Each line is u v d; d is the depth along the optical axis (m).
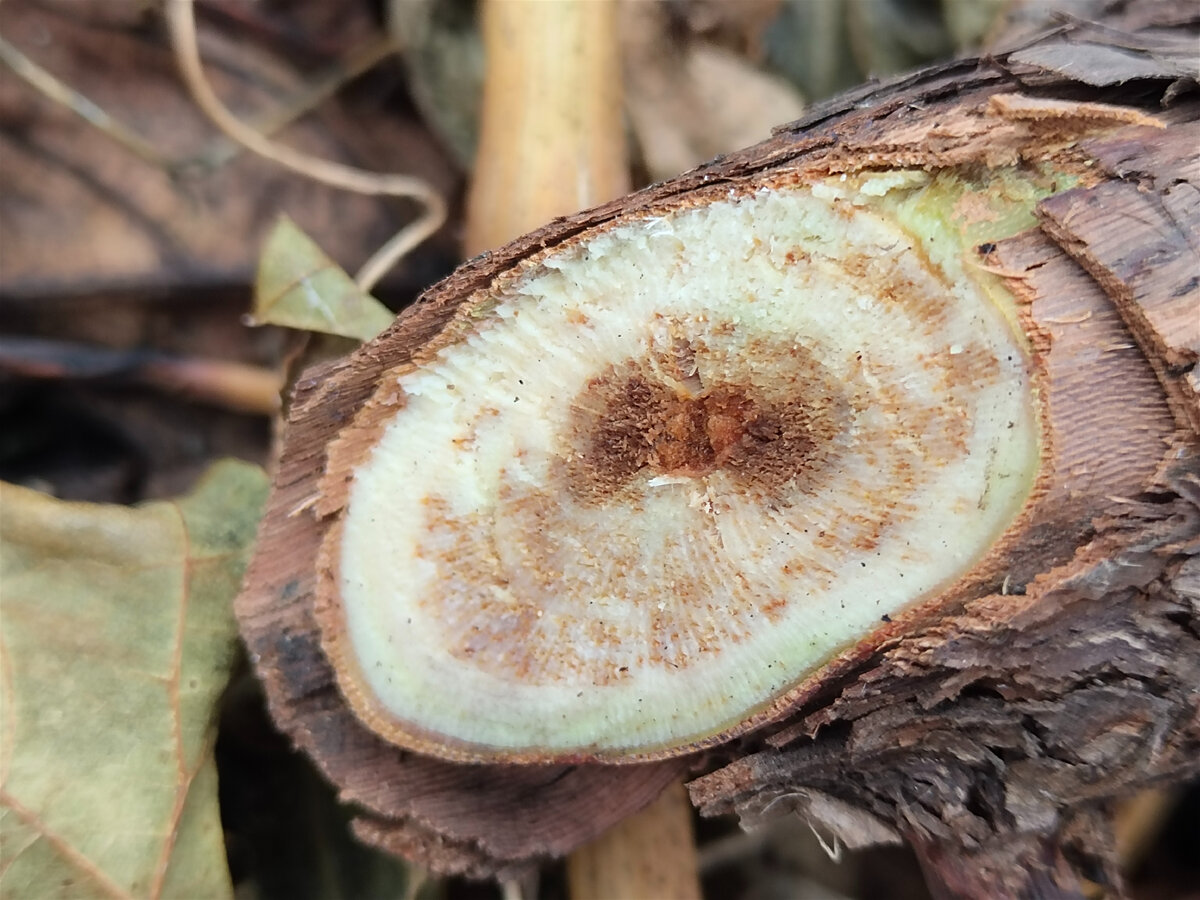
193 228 0.08
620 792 0.05
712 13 0.07
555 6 0.06
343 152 0.08
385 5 0.08
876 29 0.08
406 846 0.05
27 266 0.07
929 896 0.07
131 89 0.08
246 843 0.06
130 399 0.07
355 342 0.05
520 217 0.06
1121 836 0.07
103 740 0.05
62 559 0.05
